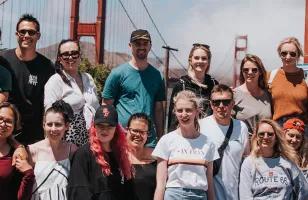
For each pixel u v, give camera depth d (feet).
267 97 22.95
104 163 18.56
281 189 20.44
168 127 22.29
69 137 21.43
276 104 23.57
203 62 22.65
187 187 19.11
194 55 22.74
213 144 19.70
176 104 19.63
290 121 22.84
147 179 19.81
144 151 20.34
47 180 18.93
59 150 19.40
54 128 19.12
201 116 22.16
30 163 19.03
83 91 22.24
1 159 18.57
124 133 19.38
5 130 18.70
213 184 20.10
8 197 18.49
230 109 20.81
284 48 23.65
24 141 21.76
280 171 20.59
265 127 20.68
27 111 21.75
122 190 18.94
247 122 22.48
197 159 19.24
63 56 21.80
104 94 23.20
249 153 21.21
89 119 21.74
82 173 18.49
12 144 19.03
